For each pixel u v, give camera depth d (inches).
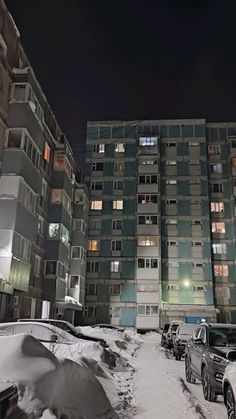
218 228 1788.9
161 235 1771.7
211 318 1631.4
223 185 1845.5
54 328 565.6
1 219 842.8
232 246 1756.9
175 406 283.9
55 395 207.9
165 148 1900.8
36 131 985.5
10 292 808.3
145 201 1781.5
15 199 854.5
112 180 1881.2
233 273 1726.1
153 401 300.5
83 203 1590.8
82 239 1545.3
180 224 1784.0
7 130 904.3
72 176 1425.9
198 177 1840.6
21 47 1009.5
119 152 1923.0
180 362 623.2
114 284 1732.3
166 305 1663.4
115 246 1782.7
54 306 1218.0
